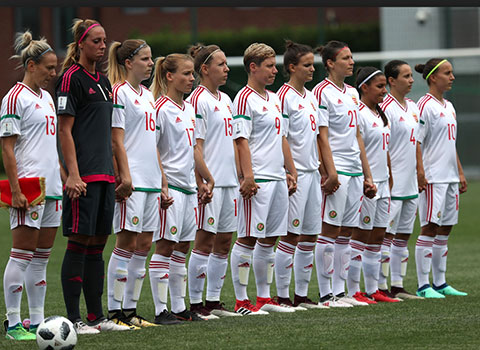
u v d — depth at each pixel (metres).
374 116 31.45
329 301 29.75
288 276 29.34
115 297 24.84
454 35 91.19
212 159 27.50
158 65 27.05
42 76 23.86
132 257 25.41
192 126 26.72
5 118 23.34
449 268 40.16
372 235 31.23
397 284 32.28
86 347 21.17
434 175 33.12
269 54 28.20
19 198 22.97
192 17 93.06
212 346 21.30
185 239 26.50
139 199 24.88
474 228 56.91
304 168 29.23
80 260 23.66
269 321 25.55
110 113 24.02
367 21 104.06
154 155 25.34
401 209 32.28
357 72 32.03
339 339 22.28
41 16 103.50
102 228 23.75
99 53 23.62
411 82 32.28
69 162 23.09
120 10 106.12
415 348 21.08
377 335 22.88
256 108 28.09
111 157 23.88
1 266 41.91
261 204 27.98
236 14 105.94
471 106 87.81
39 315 24.39
